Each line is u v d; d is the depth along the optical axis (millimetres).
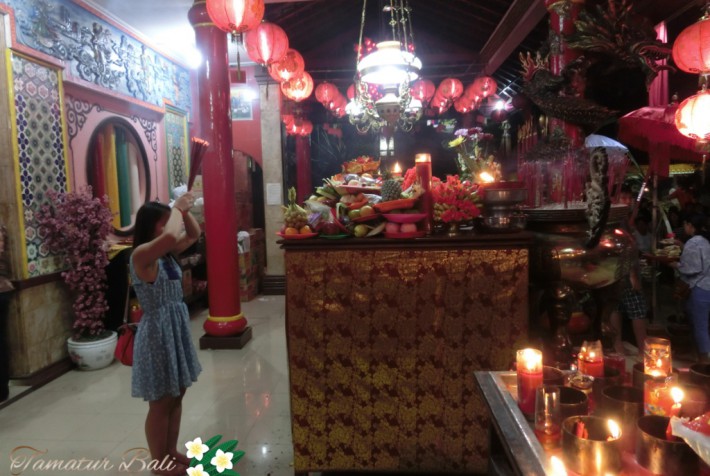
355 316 2441
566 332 2385
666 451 1152
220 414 3447
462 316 2396
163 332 2516
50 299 4312
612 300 2492
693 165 5660
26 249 4039
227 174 4996
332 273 2434
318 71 8914
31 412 3566
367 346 2449
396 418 2473
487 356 2404
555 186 2490
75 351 4371
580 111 2125
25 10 4125
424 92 7559
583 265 2273
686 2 4004
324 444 2521
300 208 2504
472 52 9055
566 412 1413
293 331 2473
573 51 2488
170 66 6996
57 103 4457
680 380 1569
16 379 4016
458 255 2379
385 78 3908
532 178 2586
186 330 2688
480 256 2371
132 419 3424
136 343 2502
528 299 2404
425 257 2393
